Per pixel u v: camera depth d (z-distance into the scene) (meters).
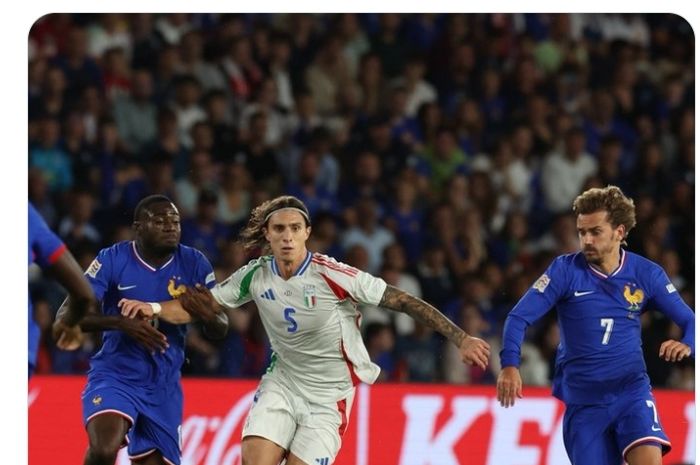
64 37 49.41
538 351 42.75
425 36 56.34
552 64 57.22
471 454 33.47
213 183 48.72
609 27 59.25
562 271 24.16
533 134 53.97
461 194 50.94
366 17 55.88
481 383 41.59
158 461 25.00
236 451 32.50
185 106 50.41
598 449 24.03
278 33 53.97
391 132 52.72
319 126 51.69
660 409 34.03
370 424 33.25
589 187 53.00
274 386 23.42
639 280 24.16
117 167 47.91
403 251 48.00
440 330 22.77
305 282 22.98
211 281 24.91
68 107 48.19
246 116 51.41
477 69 56.25
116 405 23.98
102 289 24.44
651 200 52.28
